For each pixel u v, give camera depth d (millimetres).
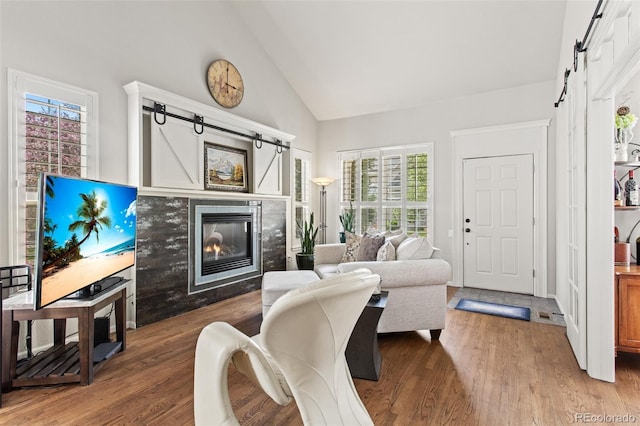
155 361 2420
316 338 1193
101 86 2920
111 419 1747
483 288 4602
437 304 2811
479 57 4137
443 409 1823
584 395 1961
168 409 1838
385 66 4625
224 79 4168
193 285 3652
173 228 3432
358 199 5734
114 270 2537
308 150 5887
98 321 2574
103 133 2926
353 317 1309
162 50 3461
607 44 2008
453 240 4812
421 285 2783
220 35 4168
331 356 1282
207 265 3846
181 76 3664
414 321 2781
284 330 1126
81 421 1729
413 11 3783
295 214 5625
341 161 5902
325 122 6062
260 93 4801
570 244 2770
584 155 2287
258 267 4609
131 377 2189
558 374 2211
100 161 2900
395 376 2193
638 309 2242
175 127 3486
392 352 2578
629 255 2506
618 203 2637
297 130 5594
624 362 2402
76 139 2736
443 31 3920
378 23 4035
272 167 4902
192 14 3803
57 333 2488
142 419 1749
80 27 2777
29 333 2344
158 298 3279
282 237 5066
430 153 5031
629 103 2816
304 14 4207
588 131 2201
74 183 2072
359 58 4609
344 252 4137
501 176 4477
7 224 2342
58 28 2635
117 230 2576
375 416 1761
